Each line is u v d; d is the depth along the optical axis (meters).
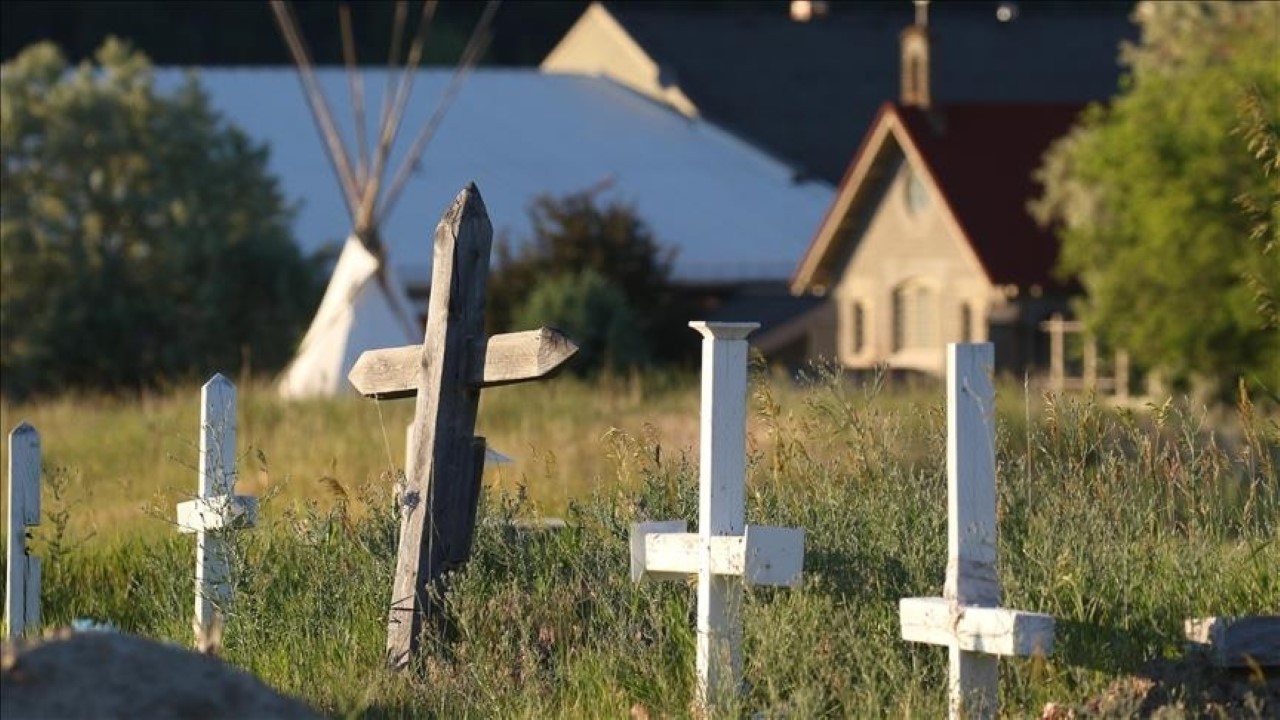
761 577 21.80
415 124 182.75
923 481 25.44
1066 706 21.08
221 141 144.88
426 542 25.41
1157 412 25.66
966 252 133.50
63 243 135.25
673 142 189.12
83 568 33.41
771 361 154.75
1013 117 140.75
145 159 139.38
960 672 20.14
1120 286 95.56
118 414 77.62
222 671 16.78
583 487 40.41
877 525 24.70
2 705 15.87
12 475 29.31
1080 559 23.23
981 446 20.16
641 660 23.47
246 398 74.69
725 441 22.27
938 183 136.12
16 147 137.38
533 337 25.14
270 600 27.20
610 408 74.94
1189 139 92.94
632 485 29.59
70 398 100.81
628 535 26.30
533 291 123.81
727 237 171.50
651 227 170.38
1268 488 25.39
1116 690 21.34
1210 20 101.62
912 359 142.12
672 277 163.12
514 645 24.70
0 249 132.62
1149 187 94.06
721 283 165.88
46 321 131.62
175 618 28.77
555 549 27.28
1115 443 25.78
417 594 25.25
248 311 139.25
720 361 22.27
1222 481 27.42
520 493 28.23
